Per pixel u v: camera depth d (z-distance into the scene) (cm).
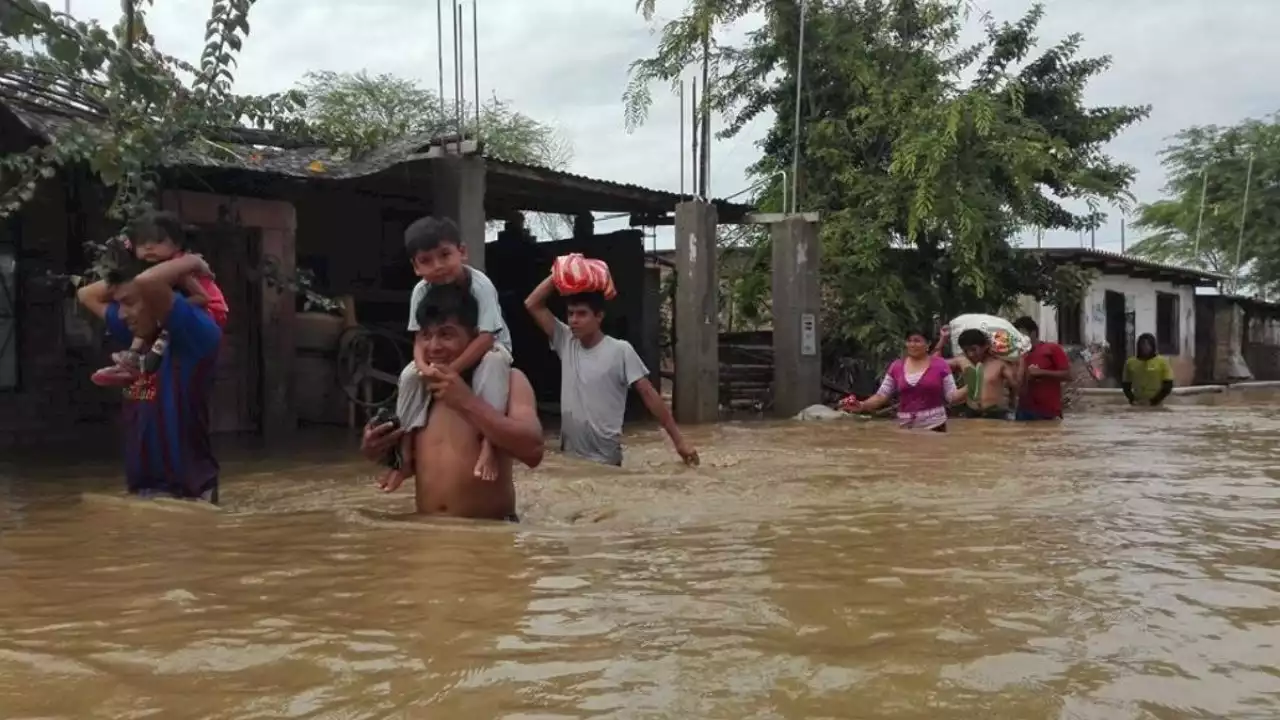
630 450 812
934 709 210
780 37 1745
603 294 679
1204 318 3184
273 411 1066
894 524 434
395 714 208
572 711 209
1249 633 264
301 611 290
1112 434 938
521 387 465
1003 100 1717
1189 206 3484
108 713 211
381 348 1284
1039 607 290
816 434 976
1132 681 227
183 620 282
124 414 544
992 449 794
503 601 299
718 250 1872
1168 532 410
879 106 1680
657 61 1767
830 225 1689
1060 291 1844
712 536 407
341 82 2630
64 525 453
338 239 1478
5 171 928
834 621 276
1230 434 936
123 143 782
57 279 919
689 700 215
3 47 781
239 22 836
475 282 467
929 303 1712
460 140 1091
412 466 480
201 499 532
